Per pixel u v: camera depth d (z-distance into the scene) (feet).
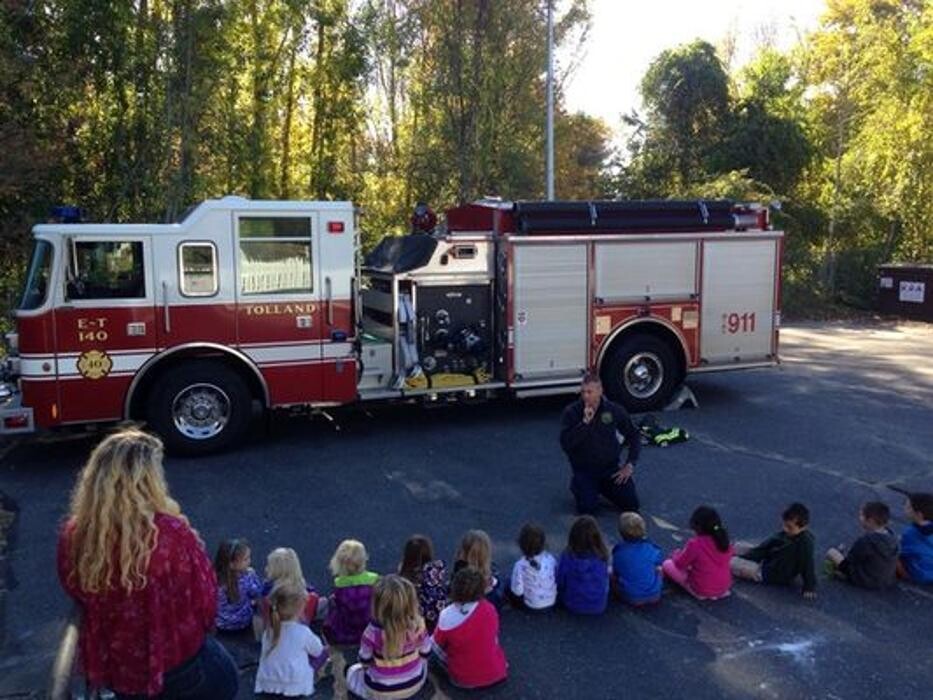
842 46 90.53
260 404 31.96
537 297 31.83
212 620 9.52
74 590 8.94
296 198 59.16
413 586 13.71
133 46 47.98
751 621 16.57
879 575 17.88
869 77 86.33
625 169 93.76
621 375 33.65
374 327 32.01
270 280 27.78
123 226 26.04
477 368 31.83
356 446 29.19
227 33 50.49
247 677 14.33
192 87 49.55
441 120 66.18
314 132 58.85
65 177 47.50
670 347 34.55
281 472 26.18
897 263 81.82
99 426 28.07
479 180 65.36
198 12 48.57
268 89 55.16
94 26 46.52
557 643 15.69
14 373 27.27
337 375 28.91
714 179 81.51
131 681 9.01
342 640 15.34
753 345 35.68
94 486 8.86
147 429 27.27
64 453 28.66
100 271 25.99
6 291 42.86
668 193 88.53
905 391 39.27
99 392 26.22
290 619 13.80
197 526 21.68
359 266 29.37
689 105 88.58
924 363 47.96
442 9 63.41
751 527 21.75
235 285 27.35
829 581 18.47
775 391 39.09
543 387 32.32
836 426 32.22
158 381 27.07
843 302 81.92
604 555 16.84
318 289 28.35
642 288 33.47
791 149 85.87
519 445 29.37
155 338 26.63
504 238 31.30
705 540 17.38
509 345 31.58
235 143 52.90
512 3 63.62
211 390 27.61
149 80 48.52
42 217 46.44
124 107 48.24
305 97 58.70
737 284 35.09
